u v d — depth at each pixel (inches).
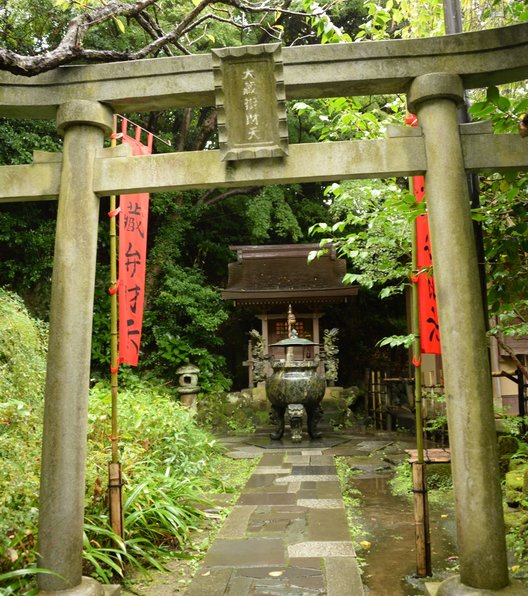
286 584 120.9
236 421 414.0
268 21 396.5
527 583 116.5
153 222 520.1
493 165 112.0
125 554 125.0
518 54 111.9
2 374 186.5
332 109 181.2
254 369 434.0
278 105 111.6
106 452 171.2
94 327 435.2
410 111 118.9
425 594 112.2
